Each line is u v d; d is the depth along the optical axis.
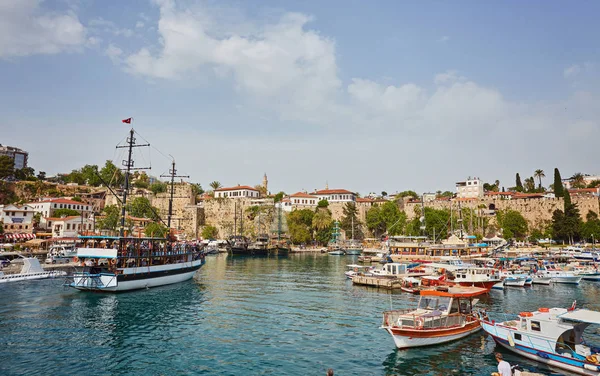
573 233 124.94
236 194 187.38
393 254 94.31
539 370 24.62
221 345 29.05
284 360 25.94
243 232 156.00
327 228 156.38
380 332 32.47
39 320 35.78
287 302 45.22
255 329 33.41
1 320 35.59
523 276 61.06
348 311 40.38
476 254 94.12
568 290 56.44
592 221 126.31
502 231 137.38
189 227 155.38
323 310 40.88
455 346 28.84
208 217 162.00
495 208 151.12
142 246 59.81
